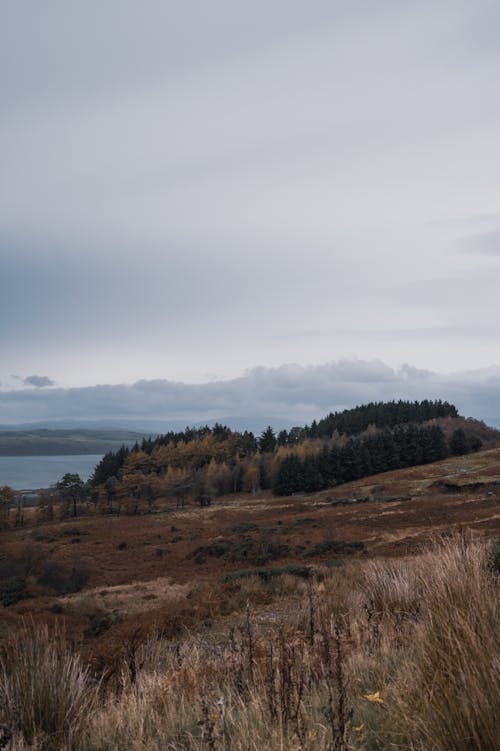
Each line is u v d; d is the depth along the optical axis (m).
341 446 103.06
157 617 11.51
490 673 2.15
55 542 54.81
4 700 3.37
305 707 2.85
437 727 2.09
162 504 91.69
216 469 108.00
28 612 17.78
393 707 2.49
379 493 71.44
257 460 114.94
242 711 2.91
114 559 40.94
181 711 3.35
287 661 3.27
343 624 4.44
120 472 125.75
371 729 2.52
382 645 4.02
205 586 17.17
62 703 3.53
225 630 9.22
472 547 4.23
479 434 136.12
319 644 4.08
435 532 28.75
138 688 4.11
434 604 3.06
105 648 6.30
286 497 87.94
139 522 66.25
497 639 2.45
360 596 6.61
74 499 84.94
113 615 13.71
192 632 9.66
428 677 2.54
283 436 164.12
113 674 5.27
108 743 3.09
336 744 2.20
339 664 2.91
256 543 34.22
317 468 95.81
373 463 97.75
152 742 2.89
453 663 2.37
